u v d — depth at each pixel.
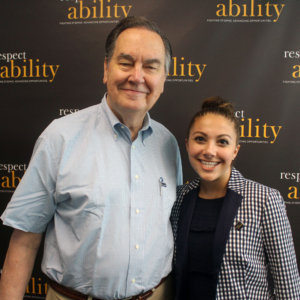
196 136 1.09
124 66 0.96
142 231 1.01
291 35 1.61
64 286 1.04
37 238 1.08
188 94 1.68
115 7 1.67
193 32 1.64
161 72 1.01
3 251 1.82
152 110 1.71
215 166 1.06
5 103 1.77
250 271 1.02
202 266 1.08
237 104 1.66
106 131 1.06
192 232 1.11
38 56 1.73
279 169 1.67
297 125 1.65
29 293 1.79
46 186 0.98
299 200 1.67
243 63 1.64
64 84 1.73
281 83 1.63
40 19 1.71
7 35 1.74
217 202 1.12
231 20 1.63
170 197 1.14
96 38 1.69
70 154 0.99
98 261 0.96
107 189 0.97
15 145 1.78
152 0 1.64
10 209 0.97
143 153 1.12
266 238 1.02
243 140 1.68
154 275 1.06
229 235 1.03
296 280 1.03
